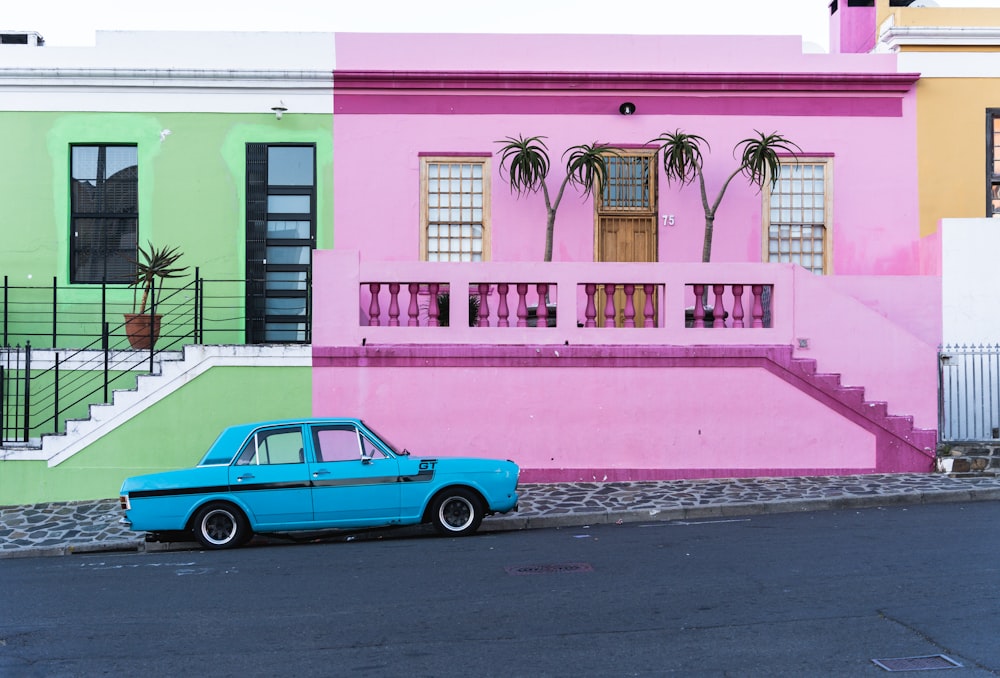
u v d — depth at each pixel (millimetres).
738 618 7277
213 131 16469
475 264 14211
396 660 6508
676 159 15578
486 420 14164
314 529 10984
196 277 15164
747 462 14148
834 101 16672
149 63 16484
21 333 16188
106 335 14414
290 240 16578
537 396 14195
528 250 16547
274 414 14133
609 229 16641
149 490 10711
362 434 11180
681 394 14195
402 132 16531
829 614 7316
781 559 9156
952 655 6359
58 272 16406
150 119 16422
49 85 16328
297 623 7457
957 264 15500
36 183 16406
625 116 16609
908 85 16656
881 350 14328
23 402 15195
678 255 16547
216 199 16469
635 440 14180
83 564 10375
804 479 13836
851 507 12242
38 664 6648
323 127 16500
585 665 6312
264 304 16516
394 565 9477
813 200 16719
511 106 16578
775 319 14273
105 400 14070
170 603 8234
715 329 14219
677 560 9273
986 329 15406
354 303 14164
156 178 16422
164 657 6723
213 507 10852
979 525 10516
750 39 16734
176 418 14055
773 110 16656
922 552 9242
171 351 15281
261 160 16484
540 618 7406
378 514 10984
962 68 16719
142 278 15008
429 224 16562
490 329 14188
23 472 13844
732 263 14273
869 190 16656
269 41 16562
